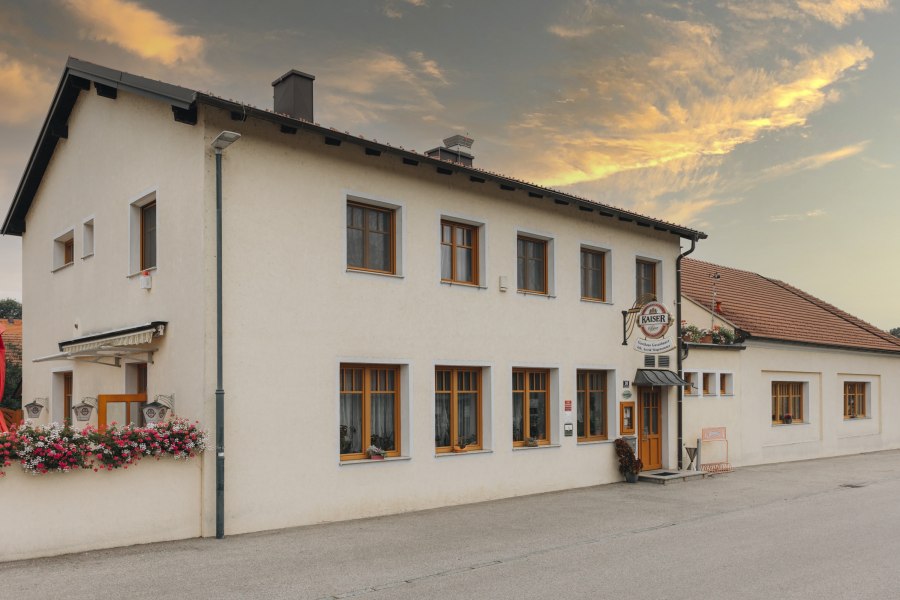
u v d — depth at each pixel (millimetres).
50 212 16656
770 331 23453
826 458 24641
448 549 10297
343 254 12750
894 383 29141
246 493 11273
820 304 31016
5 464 9180
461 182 14727
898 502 14914
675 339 19531
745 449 21688
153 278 12398
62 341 15695
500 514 13180
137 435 10211
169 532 10555
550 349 16297
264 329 11656
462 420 14773
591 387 17594
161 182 12289
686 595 8094
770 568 9305
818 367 24906
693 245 19891
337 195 12742
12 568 8938
